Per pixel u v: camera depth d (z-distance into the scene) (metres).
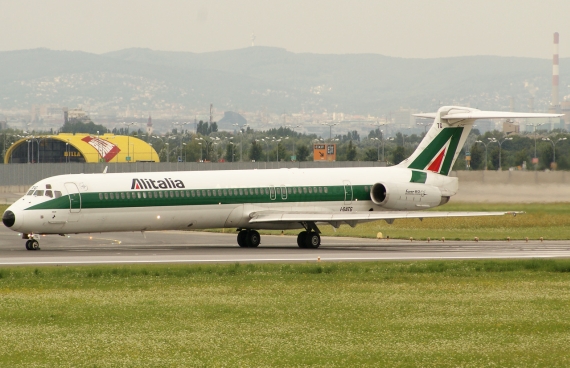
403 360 42.28
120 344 45.88
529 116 113.25
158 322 51.97
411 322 52.31
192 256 90.31
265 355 43.38
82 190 96.38
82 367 40.91
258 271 75.88
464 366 41.09
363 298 61.44
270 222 106.12
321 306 57.88
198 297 61.50
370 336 48.12
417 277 73.12
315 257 90.12
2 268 76.62
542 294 63.88
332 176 113.38
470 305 58.62
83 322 51.94
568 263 82.06
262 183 107.69
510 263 82.00
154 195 99.81
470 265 81.12
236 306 57.72
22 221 93.69
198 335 48.22
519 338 47.50
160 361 42.09
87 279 70.31
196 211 102.56
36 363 41.66
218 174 105.94
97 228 97.75
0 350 44.47
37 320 52.53
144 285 67.19
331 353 43.78
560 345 45.66
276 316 54.12
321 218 103.38
